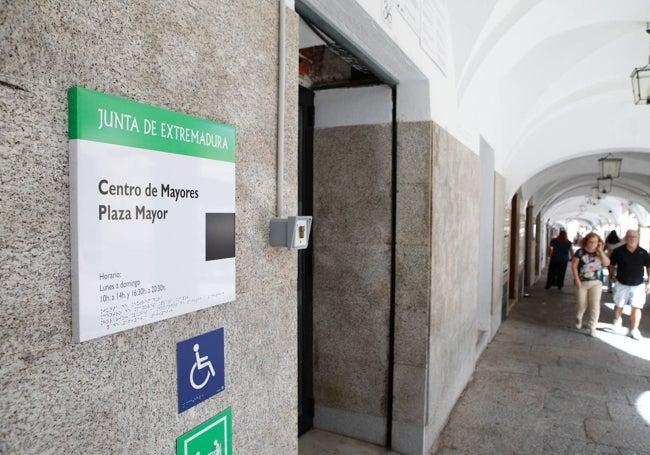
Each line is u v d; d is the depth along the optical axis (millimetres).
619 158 9977
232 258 1260
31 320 771
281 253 1528
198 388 1163
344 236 3398
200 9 1149
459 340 4285
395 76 2982
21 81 748
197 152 1118
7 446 740
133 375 975
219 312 1238
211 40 1191
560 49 5613
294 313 1614
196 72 1141
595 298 7004
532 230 13719
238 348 1321
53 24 796
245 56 1329
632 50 6105
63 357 825
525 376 5090
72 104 820
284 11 1480
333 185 3412
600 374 5172
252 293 1383
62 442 828
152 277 993
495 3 3221
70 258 833
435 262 3266
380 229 3281
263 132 1427
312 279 3508
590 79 6637
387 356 3305
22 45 749
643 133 8094
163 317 1023
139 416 993
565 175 12086
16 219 747
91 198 848
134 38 961
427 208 3104
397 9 2402
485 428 3746
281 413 1546
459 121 4031
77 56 841
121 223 912
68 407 837
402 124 3158
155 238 998
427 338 3146
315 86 3363
